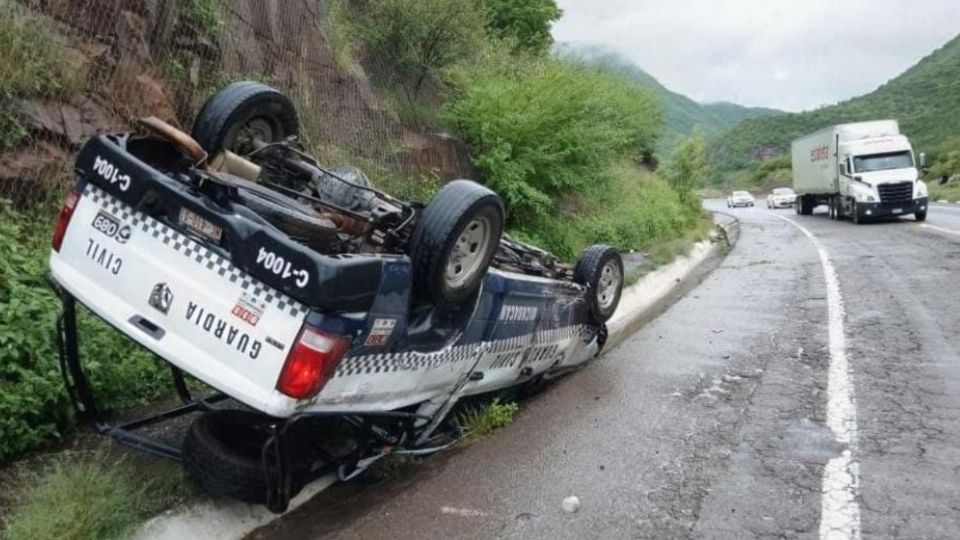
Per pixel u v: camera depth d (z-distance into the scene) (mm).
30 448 4711
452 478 5195
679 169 33656
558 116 14633
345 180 5039
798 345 8703
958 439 5621
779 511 4629
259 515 4559
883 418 6137
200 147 4402
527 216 14672
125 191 4023
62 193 6613
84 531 3863
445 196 4492
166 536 4098
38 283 5637
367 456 4801
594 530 4457
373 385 4266
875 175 26875
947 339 8555
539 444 5797
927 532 4301
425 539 4363
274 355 3666
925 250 16828
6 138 6258
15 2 6570
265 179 5074
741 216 41094
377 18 13852
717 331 9664
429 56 14344
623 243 17578
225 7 9336
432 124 14258
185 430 5152
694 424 6176
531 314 5980
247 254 3727
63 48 6957
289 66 10586
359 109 12031
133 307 3963
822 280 13438
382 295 3994
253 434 4371
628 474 5227
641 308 12148
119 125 7277
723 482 5062
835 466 5230
